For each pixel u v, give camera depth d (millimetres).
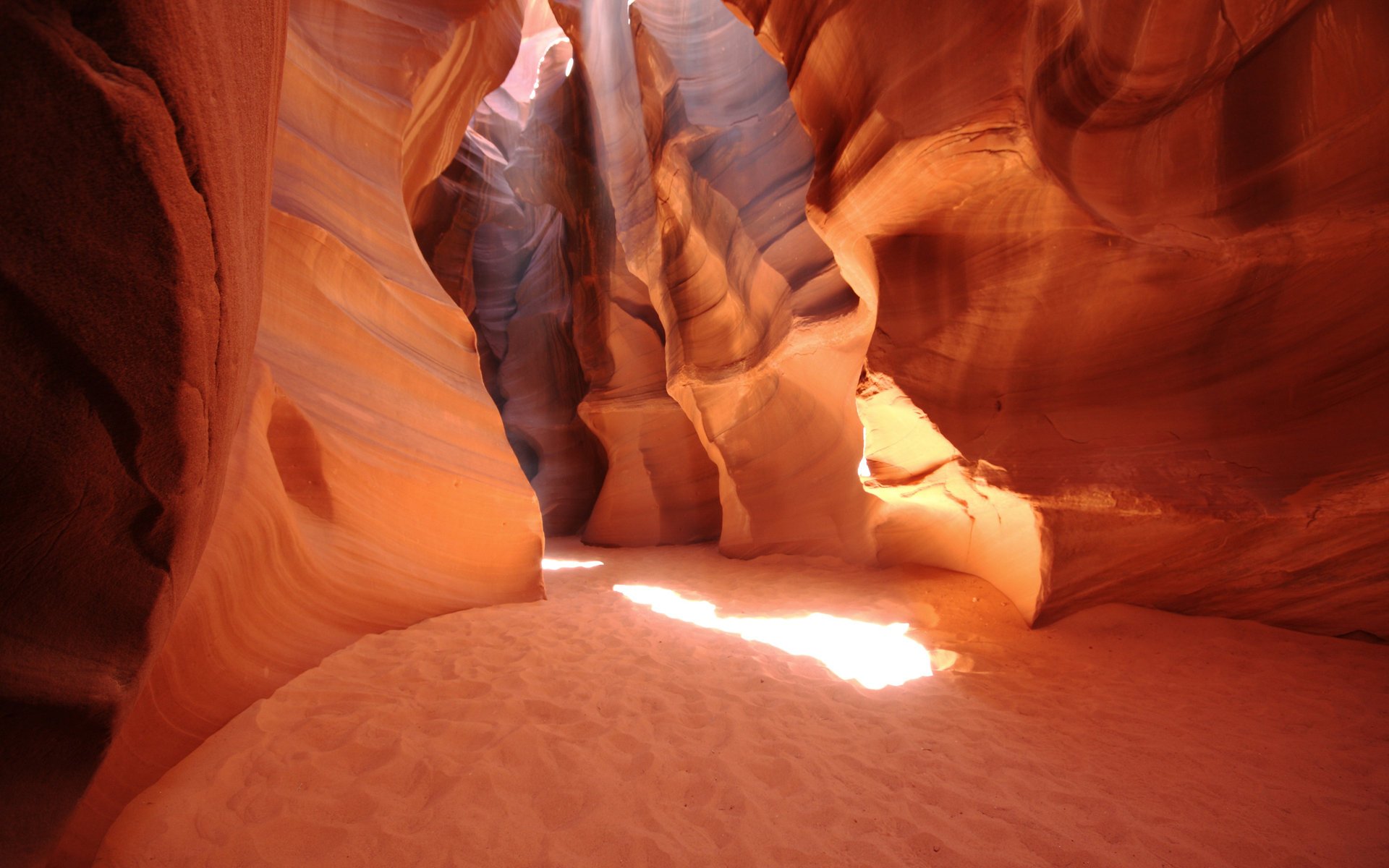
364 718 2822
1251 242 3600
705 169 8391
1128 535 4230
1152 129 3865
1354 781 2467
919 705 3375
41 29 709
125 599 1236
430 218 13703
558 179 13398
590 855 2029
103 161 803
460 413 5539
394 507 4562
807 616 5473
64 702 1182
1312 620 3828
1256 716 3033
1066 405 4254
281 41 1467
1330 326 3564
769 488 8602
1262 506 3721
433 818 2148
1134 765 2654
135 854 1903
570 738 2752
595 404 11773
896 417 4898
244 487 2988
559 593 6512
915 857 2076
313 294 4305
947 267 4379
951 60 3609
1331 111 3412
